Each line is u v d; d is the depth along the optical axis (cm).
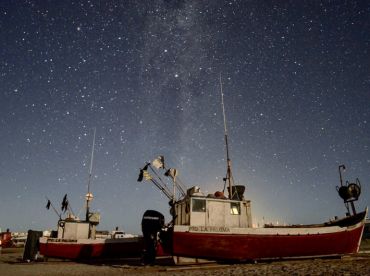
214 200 1455
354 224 1548
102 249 1967
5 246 3731
